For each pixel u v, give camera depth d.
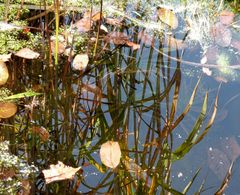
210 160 0.87
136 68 0.96
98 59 0.95
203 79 0.98
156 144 0.78
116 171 0.73
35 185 0.70
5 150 0.70
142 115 0.89
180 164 0.86
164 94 0.86
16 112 0.81
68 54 0.92
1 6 1.01
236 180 0.83
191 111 0.93
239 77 0.99
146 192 0.73
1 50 0.91
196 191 0.82
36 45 0.93
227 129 0.90
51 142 0.76
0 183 0.66
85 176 0.79
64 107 0.81
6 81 0.84
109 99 0.86
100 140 0.79
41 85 0.84
